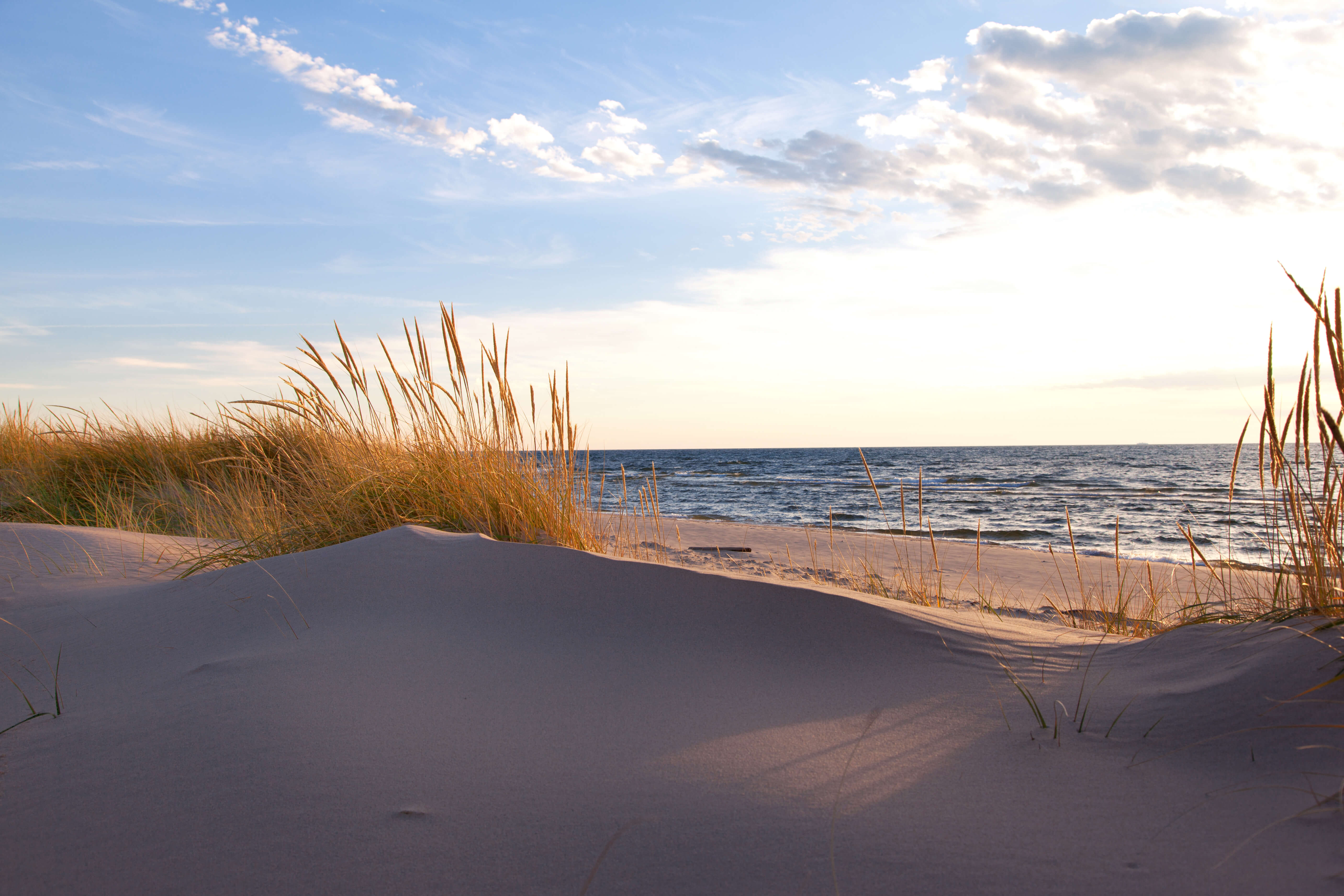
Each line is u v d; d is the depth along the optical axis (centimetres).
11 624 252
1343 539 186
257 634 222
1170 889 98
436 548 277
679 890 100
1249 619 205
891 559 681
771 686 185
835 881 102
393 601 238
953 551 733
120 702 177
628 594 237
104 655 218
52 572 334
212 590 267
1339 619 171
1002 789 129
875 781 132
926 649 204
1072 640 224
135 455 655
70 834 117
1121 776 133
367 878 103
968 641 210
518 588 243
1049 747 146
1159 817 117
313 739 146
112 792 130
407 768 136
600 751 145
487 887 101
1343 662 154
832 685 185
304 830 116
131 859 110
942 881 101
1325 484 187
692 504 1606
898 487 2189
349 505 396
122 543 403
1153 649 201
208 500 559
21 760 146
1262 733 141
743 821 118
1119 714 159
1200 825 114
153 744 148
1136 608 420
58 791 131
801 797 126
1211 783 128
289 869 106
